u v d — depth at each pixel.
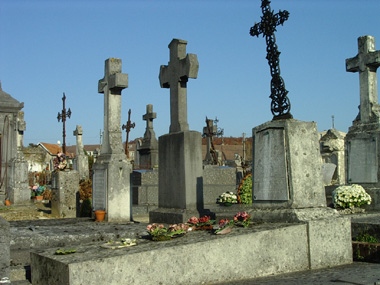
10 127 20.20
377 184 11.30
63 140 23.92
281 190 8.23
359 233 8.95
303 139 8.38
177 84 11.91
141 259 6.16
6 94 20.22
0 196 19.98
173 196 11.46
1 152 20.22
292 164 8.16
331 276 6.77
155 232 7.14
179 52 12.02
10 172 20.28
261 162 8.69
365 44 12.04
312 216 7.90
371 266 7.72
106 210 12.57
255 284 6.41
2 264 5.62
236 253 6.96
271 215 8.19
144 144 29.06
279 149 8.35
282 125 8.34
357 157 11.83
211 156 31.72
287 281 6.54
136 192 18.36
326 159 18.31
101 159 13.16
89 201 15.53
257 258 7.15
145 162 29.09
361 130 11.89
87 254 6.25
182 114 11.88
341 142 17.92
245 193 15.88
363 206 11.18
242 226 7.78
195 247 6.62
